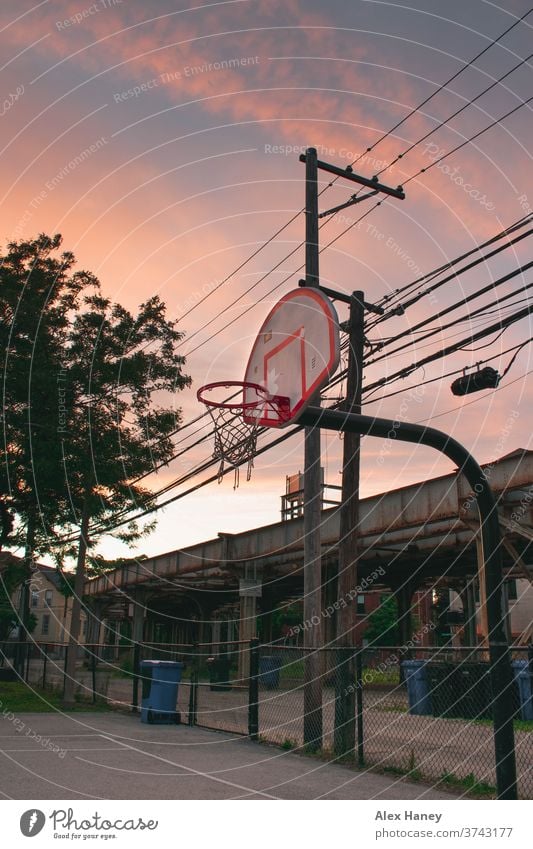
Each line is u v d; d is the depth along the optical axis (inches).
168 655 1133.1
